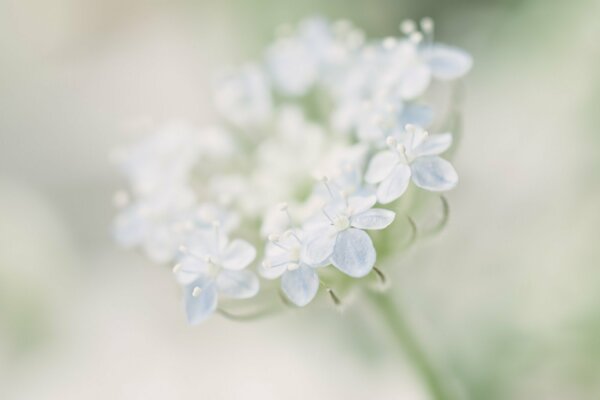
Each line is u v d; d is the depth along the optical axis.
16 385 0.23
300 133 0.18
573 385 0.21
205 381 0.23
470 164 0.24
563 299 0.21
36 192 0.26
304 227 0.15
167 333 0.24
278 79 0.18
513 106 0.23
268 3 0.25
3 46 0.27
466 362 0.21
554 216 0.22
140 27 0.27
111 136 0.26
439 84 0.22
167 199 0.17
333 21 0.24
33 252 0.24
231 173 0.18
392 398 0.23
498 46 0.24
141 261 0.25
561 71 0.23
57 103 0.27
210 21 0.25
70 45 0.28
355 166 0.15
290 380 0.23
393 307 0.18
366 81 0.17
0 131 0.26
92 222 0.26
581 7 0.23
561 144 0.23
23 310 0.24
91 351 0.24
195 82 0.26
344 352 0.23
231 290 0.15
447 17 0.24
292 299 0.14
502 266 0.22
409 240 0.16
